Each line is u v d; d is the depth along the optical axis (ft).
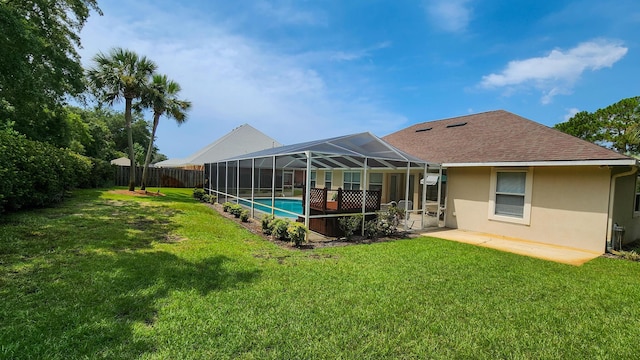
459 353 9.98
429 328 11.50
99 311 11.47
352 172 60.70
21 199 28.43
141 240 23.26
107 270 15.97
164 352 9.20
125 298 12.73
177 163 116.06
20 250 18.17
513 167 31.94
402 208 39.45
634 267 21.08
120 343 9.53
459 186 37.22
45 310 11.29
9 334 9.55
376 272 17.98
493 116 46.21
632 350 10.54
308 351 9.71
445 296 14.66
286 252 22.56
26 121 48.52
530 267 20.30
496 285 16.48
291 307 12.75
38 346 9.06
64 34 42.01
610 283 17.40
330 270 18.10
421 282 16.49
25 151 28.12
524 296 15.07
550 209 29.25
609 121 77.66
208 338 10.10
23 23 29.99
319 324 11.44
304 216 27.96
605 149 26.25
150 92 60.18
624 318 12.96
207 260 19.03
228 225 33.47
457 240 29.73
